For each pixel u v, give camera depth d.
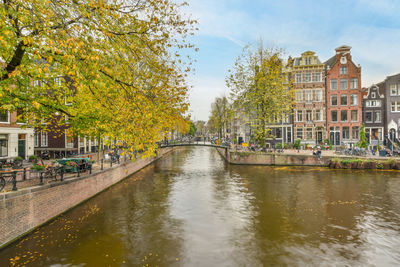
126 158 21.08
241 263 7.26
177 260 7.39
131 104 7.10
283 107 26.02
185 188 16.22
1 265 6.77
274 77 24.20
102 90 7.38
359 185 16.73
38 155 22.38
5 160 15.96
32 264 6.88
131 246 8.16
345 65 33.16
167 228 9.70
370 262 7.36
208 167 25.78
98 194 14.19
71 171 13.15
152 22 6.64
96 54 5.83
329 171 22.17
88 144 28.03
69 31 5.47
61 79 6.44
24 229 8.18
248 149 30.14
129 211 11.52
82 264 7.00
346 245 8.37
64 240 8.35
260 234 9.22
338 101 33.28
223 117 52.34
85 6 5.62
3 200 7.32
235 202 13.12
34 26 5.39
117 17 6.03
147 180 18.92
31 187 8.77
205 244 8.41
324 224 10.12
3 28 4.84
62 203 10.45
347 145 32.25
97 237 8.73
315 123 33.53
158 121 8.34
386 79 32.44
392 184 16.98
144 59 7.22
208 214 11.30
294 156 25.45
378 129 32.84
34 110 9.00
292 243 8.50
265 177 19.75
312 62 34.22
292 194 14.62
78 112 11.37
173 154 43.81
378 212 11.48
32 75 7.09
